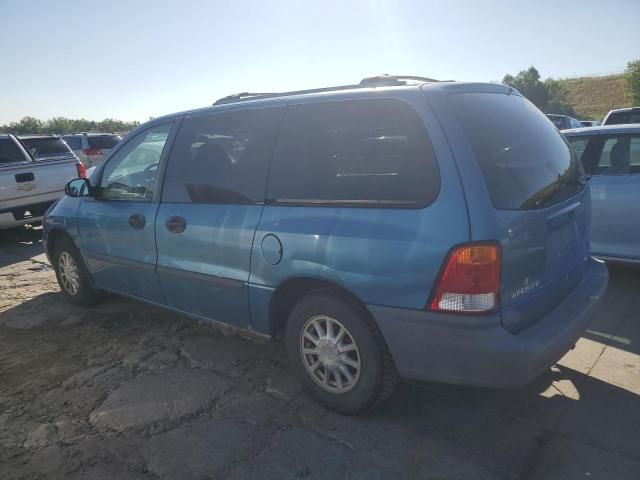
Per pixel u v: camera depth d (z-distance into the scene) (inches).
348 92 114.7
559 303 114.6
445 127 98.6
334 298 111.0
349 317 108.7
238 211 126.8
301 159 118.0
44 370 146.5
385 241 100.3
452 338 95.7
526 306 101.7
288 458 103.1
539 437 107.4
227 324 138.4
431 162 98.0
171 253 144.8
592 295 119.6
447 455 102.5
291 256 114.7
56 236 199.2
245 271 125.8
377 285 102.0
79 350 159.3
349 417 116.8
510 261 95.8
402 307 99.8
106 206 167.8
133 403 126.0
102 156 699.4
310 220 112.1
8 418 122.0
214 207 133.2
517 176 103.1
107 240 167.9
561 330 102.7
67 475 101.0
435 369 100.0
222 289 132.8
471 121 102.9
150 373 141.8
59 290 223.3
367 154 107.2
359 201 106.3
